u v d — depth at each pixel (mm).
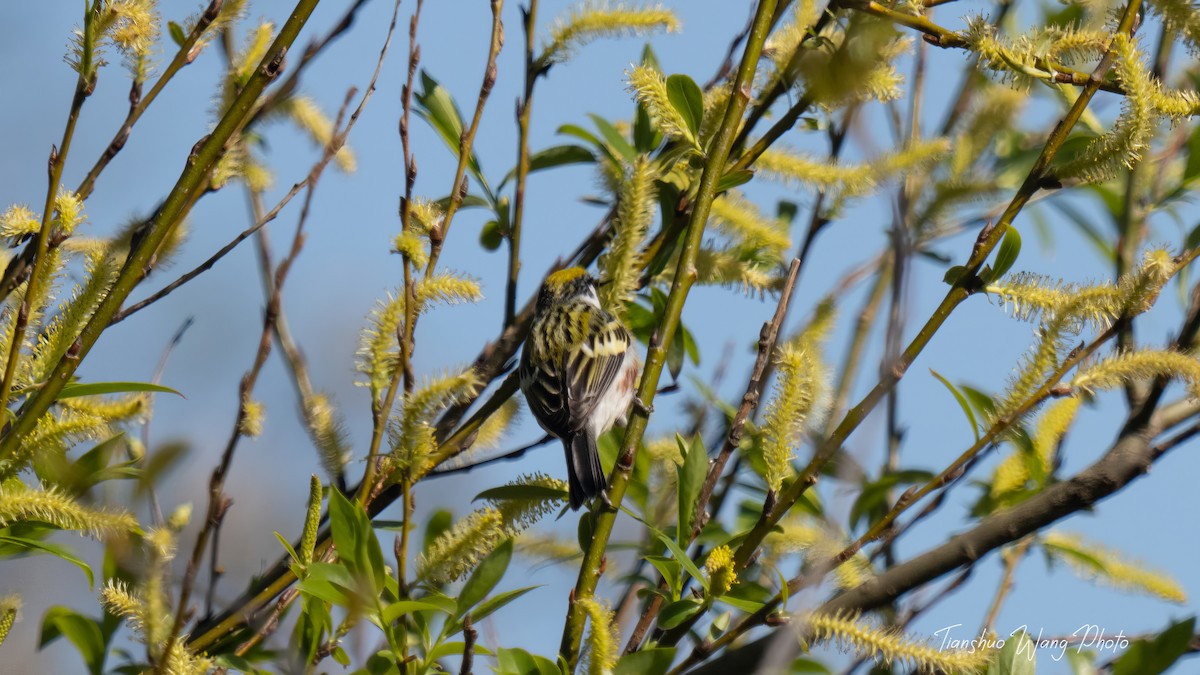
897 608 9289
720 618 8148
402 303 7723
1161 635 7316
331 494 7285
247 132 10375
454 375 7656
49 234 7543
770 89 9867
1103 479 8055
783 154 9461
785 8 10258
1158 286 7258
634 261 9539
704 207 8227
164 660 6984
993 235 7402
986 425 7504
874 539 7469
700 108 9422
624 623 9781
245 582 12242
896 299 6984
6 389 7062
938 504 7719
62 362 7184
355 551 7281
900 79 8484
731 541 9141
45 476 8383
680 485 8133
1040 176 7434
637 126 11000
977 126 8945
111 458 9312
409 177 8055
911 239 8422
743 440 10680
